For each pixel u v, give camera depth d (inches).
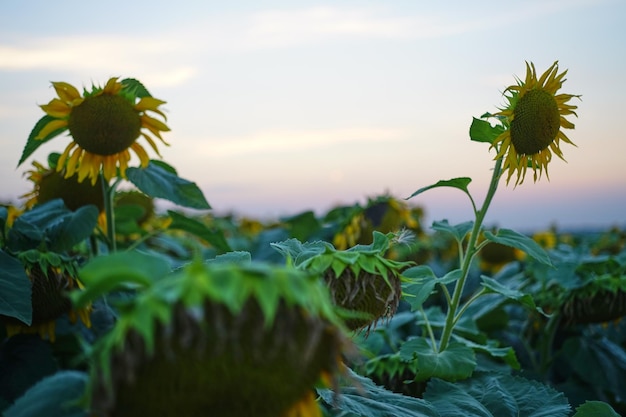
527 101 59.1
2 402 51.4
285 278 22.4
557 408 52.0
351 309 37.3
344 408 38.5
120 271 23.3
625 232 184.4
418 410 42.4
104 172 67.2
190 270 22.2
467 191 58.6
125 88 66.7
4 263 53.5
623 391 78.7
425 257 133.2
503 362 75.4
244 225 193.3
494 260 142.9
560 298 80.9
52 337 58.9
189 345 22.5
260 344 22.8
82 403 22.8
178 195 69.1
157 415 23.5
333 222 122.2
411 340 59.9
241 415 24.4
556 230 205.2
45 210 67.9
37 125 66.5
